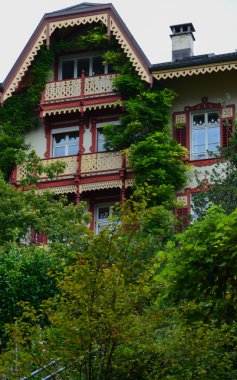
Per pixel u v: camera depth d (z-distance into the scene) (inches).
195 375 659.4
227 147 1258.6
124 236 676.1
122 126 1419.8
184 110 1439.5
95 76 1466.5
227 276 687.1
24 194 1261.1
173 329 667.4
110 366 652.7
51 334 651.5
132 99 1423.5
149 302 685.3
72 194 1432.1
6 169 1443.2
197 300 690.2
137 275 674.8
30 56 1478.8
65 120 1487.5
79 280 653.3
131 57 1423.5
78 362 648.4
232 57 1387.8
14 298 972.6
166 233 1027.9
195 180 1384.1
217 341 661.3
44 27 1483.8
